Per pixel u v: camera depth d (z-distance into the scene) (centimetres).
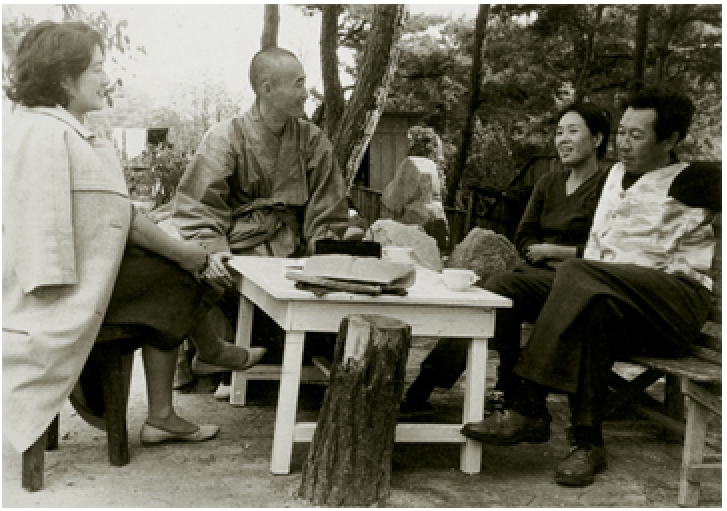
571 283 317
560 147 409
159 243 313
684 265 338
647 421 418
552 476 328
